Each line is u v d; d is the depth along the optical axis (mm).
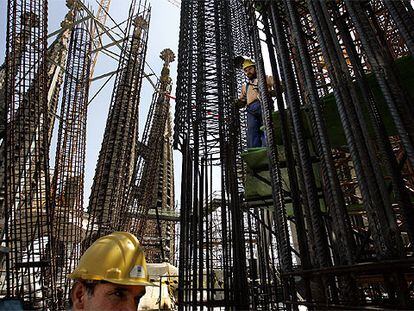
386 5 3549
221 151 10945
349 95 3855
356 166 3584
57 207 23078
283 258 4984
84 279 2566
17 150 16641
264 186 9898
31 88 17000
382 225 3197
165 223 61906
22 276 13188
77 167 26453
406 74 5203
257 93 10500
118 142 33562
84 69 30969
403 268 2842
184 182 11336
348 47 4320
